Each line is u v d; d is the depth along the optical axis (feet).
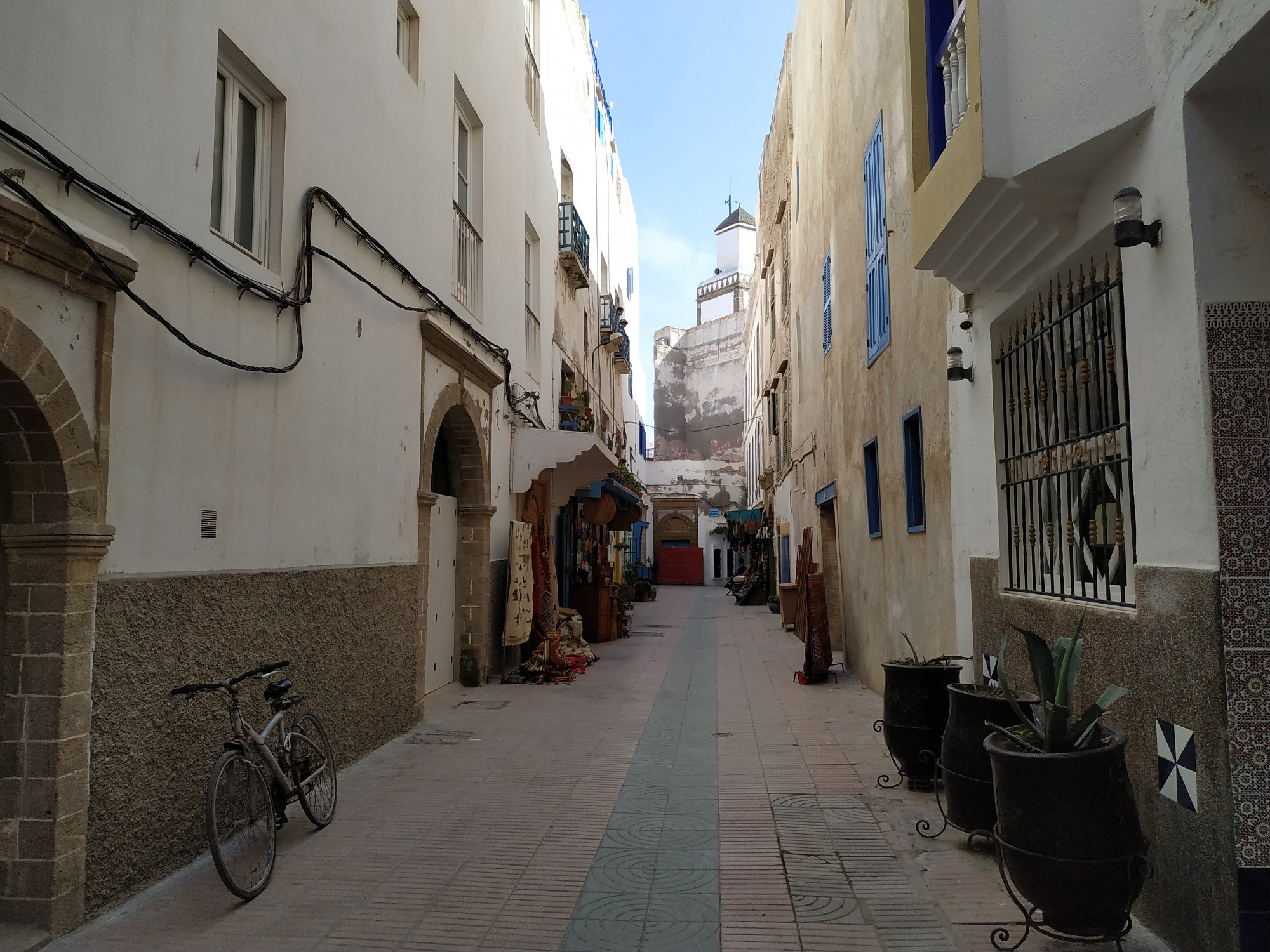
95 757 12.94
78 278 12.69
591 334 72.08
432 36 29.55
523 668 36.78
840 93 39.65
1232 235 10.94
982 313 19.26
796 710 29.71
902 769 19.57
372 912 13.17
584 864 15.14
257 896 13.75
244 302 17.56
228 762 13.55
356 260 23.15
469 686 34.60
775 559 81.46
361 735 22.71
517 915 13.06
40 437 12.28
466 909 13.26
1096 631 13.62
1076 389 15.52
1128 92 12.16
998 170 13.92
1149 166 11.98
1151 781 11.96
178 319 15.34
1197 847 10.84
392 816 17.88
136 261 13.85
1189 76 10.94
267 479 18.26
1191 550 11.08
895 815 17.72
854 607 37.37
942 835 16.39
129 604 13.71
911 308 26.00
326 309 21.29
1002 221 15.28
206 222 16.38
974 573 19.79
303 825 17.30
